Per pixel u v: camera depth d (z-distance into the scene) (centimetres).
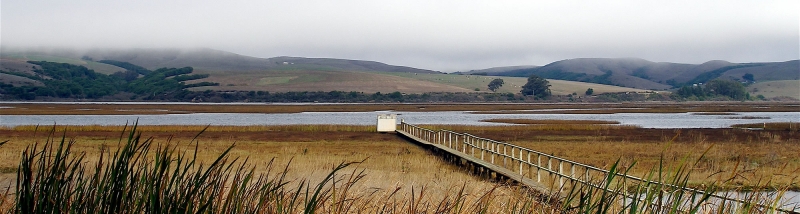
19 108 12900
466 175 2162
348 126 5878
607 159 3000
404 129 5231
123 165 496
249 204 592
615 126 6291
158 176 512
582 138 4834
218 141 4206
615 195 588
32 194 478
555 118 9588
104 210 494
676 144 4016
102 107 14075
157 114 10600
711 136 5097
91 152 2808
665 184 586
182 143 3866
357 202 812
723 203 630
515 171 2369
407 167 2423
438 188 1334
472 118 9556
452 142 4356
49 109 12362
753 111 13050
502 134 5331
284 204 646
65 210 487
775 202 640
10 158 2453
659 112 12294
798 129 6088
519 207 779
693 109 14200
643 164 2672
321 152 3353
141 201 495
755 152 3394
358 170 2086
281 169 2066
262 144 3966
